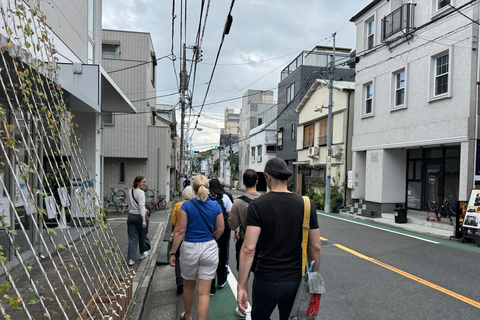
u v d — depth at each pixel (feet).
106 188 56.13
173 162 97.19
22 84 8.40
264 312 7.43
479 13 29.50
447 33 32.19
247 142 122.42
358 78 46.98
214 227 11.48
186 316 11.34
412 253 22.54
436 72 34.19
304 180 69.77
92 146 29.45
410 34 36.52
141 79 57.00
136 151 56.34
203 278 10.81
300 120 70.49
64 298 12.29
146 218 18.89
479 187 27.96
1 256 6.23
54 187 24.98
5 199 14.58
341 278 17.04
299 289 7.16
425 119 34.88
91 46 33.17
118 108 34.12
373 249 23.72
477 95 29.81
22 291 12.78
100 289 11.73
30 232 17.08
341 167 52.85
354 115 48.06
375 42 43.27
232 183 145.69
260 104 123.44
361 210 43.57
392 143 39.60
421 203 39.42
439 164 37.04
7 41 9.10
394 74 40.19
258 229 7.31
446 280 16.80
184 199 13.57
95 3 34.06
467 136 29.84
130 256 17.83
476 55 29.91
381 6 42.27
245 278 7.22
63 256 18.16
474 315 12.64
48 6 21.36
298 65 77.30
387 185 41.19
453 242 26.43
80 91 19.45
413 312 12.89
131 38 59.77
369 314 12.69
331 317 12.41
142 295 13.80
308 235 7.61
